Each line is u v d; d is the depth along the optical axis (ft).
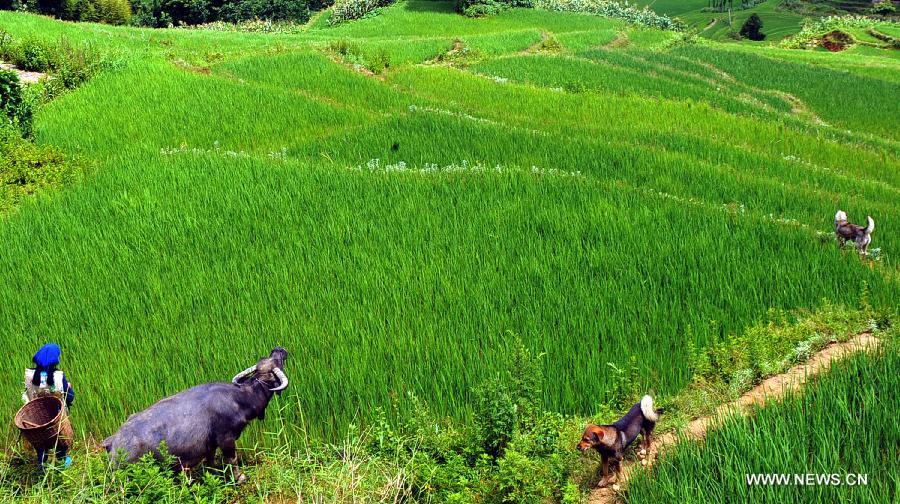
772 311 28.48
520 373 22.44
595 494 19.12
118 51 84.43
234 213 40.29
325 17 193.26
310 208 40.70
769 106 98.32
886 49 187.21
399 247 35.47
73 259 34.24
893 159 73.87
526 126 70.69
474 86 88.79
